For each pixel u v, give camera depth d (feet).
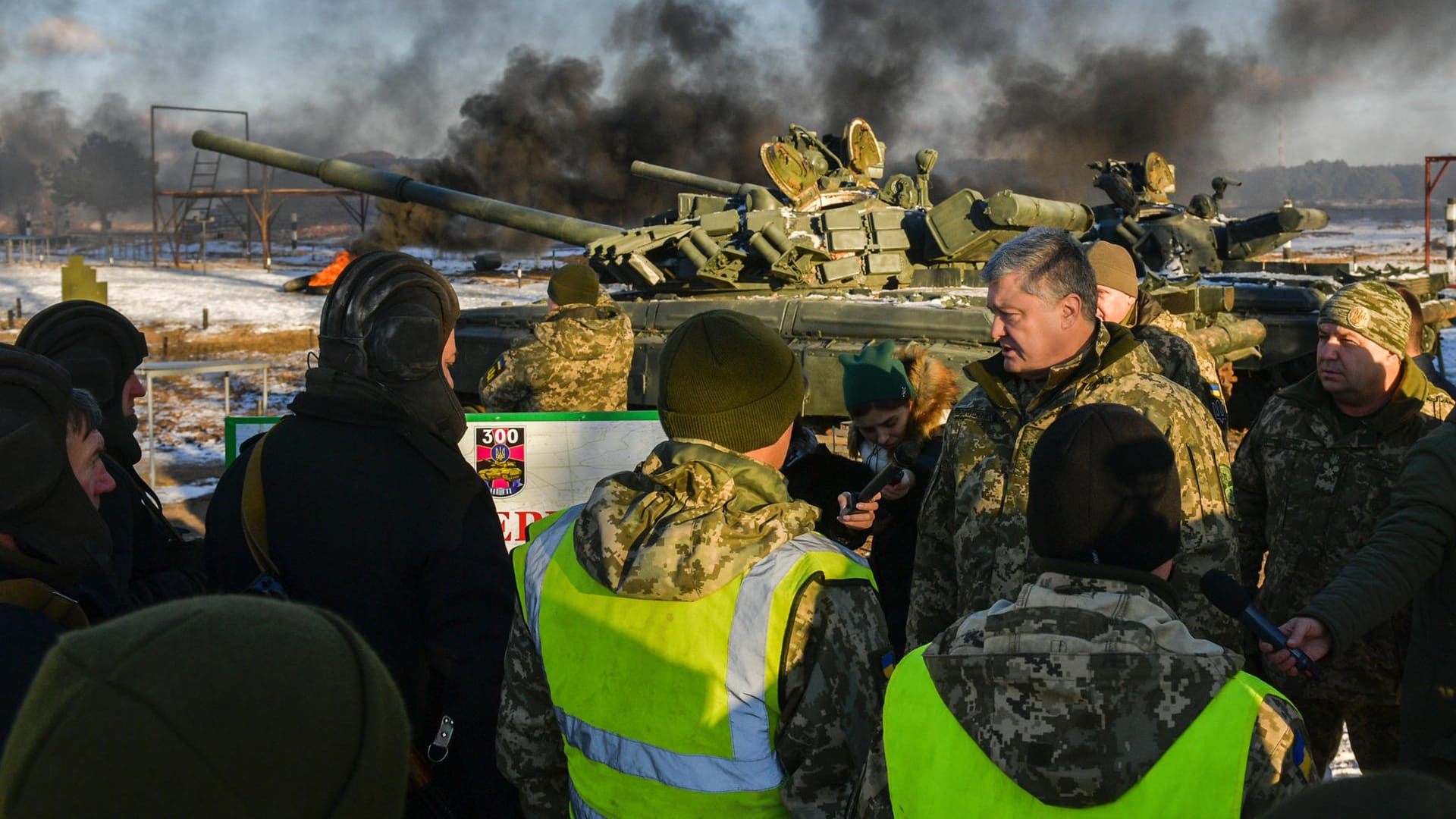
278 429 11.24
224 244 273.13
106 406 13.69
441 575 10.59
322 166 48.98
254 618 3.30
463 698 10.32
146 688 3.01
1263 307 44.21
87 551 8.92
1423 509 10.37
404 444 10.94
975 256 38.29
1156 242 53.67
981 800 5.95
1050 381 10.50
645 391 35.53
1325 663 12.57
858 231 37.27
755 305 34.50
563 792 8.77
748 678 7.27
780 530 7.50
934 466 13.88
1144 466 6.45
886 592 14.28
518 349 21.59
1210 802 5.59
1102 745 5.68
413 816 10.65
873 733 7.36
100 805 2.95
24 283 141.49
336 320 11.01
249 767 3.03
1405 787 3.49
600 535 7.60
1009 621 6.13
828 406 31.94
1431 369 18.22
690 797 7.47
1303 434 12.97
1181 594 9.98
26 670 7.29
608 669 7.66
